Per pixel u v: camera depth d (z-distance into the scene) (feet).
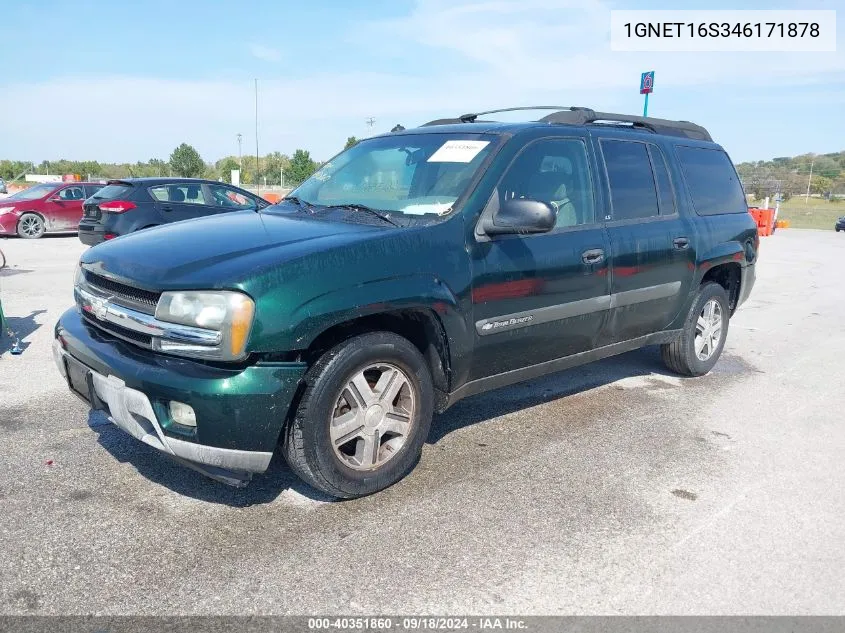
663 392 17.01
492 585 8.70
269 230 11.25
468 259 11.52
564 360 13.96
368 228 11.25
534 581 8.81
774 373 19.10
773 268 44.34
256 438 9.40
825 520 10.60
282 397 9.46
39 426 13.48
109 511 10.30
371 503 10.80
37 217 51.24
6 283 29.22
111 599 8.23
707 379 18.34
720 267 18.16
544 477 11.89
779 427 14.70
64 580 8.57
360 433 10.64
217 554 9.25
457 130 13.73
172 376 9.27
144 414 9.54
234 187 37.73
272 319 9.24
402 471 11.27
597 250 13.73
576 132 14.16
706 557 9.46
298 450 10.04
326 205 13.15
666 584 8.82
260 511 10.44
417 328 11.64
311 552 9.35
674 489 11.55
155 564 8.98
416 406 11.22
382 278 10.33
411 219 11.67
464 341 11.60
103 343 10.46
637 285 14.88
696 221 16.67
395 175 13.25
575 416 15.07
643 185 15.44
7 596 8.22
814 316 27.84
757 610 8.36
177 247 10.55
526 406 15.67
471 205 11.80
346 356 10.09
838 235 79.41
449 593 8.52
